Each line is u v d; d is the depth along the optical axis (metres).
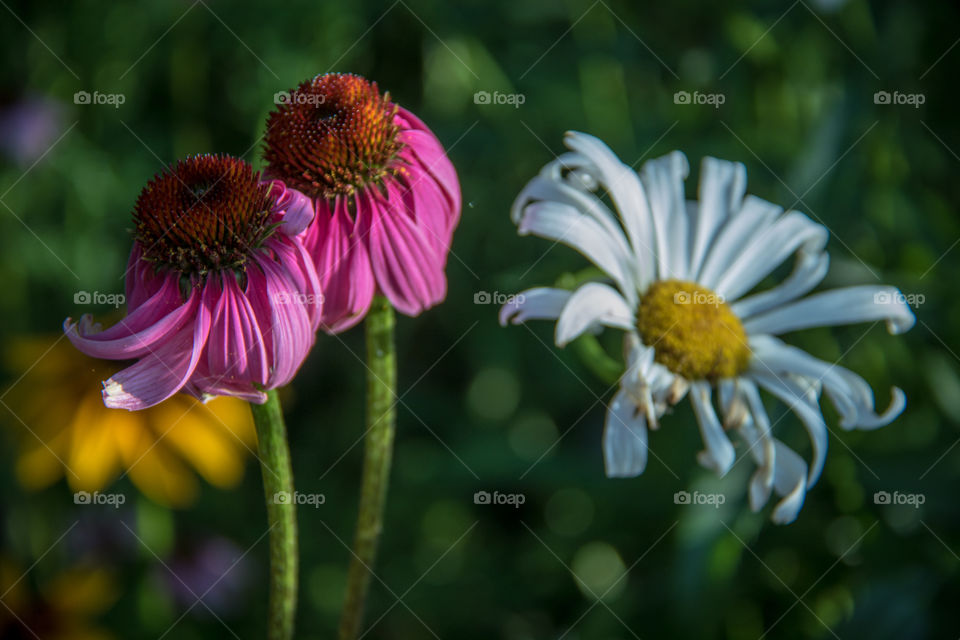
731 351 0.45
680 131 0.64
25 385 0.52
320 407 0.66
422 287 0.41
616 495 0.56
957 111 0.61
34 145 0.62
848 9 0.61
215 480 0.52
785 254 0.47
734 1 0.64
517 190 0.65
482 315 0.65
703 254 0.46
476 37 0.65
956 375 0.56
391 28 0.65
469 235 0.64
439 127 0.65
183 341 0.38
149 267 0.38
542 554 0.58
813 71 0.63
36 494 0.55
